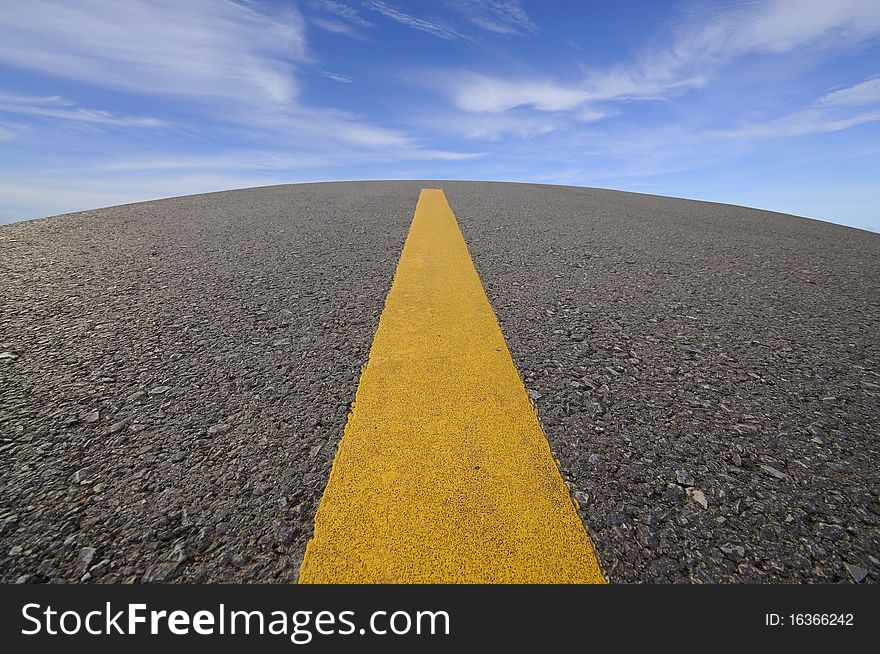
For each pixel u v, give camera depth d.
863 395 1.36
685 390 1.36
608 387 1.37
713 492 0.97
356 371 1.42
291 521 0.87
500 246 3.16
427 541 0.85
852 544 0.86
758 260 2.98
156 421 1.15
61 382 1.31
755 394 1.35
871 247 3.50
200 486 0.95
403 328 1.75
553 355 1.56
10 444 1.05
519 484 0.98
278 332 1.69
